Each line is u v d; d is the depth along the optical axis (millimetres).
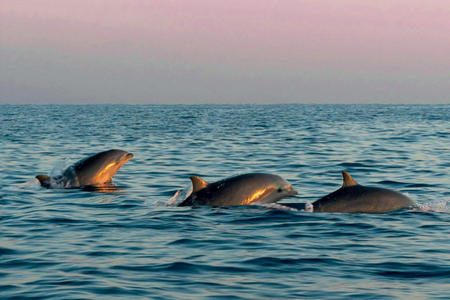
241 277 10578
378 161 29094
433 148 35812
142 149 35812
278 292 9758
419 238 13406
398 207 16500
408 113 111312
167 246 12750
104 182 22094
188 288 9969
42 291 9781
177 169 26281
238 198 17359
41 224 15047
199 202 17469
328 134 49125
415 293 9648
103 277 10547
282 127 60719
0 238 13484
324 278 10508
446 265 11219
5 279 10438
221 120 80250
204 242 13094
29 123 71125
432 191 20359
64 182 21531
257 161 29219
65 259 11719
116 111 139625
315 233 13953
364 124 66312
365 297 9477
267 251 12328
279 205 17266
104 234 13891
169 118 89000
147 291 9805
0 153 33594
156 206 17578
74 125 66375
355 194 16609
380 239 13352
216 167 26922
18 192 20234
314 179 23203
